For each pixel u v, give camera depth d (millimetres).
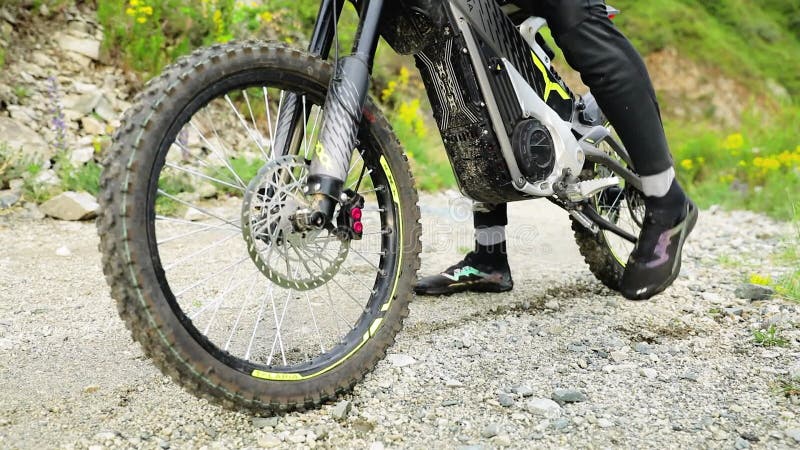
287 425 1694
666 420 1729
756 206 6129
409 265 1998
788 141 7664
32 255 3436
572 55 2139
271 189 1733
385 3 1973
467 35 2018
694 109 11164
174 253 3533
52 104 5066
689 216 2334
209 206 4711
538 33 2367
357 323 1938
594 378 1990
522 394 1869
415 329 2404
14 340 2275
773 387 1918
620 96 2143
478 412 1778
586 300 2795
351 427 1696
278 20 7105
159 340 1505
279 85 1786
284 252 1741
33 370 2023
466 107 2096
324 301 2713
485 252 2836
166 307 1511
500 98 2094
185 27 6051
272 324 2436
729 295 2881
